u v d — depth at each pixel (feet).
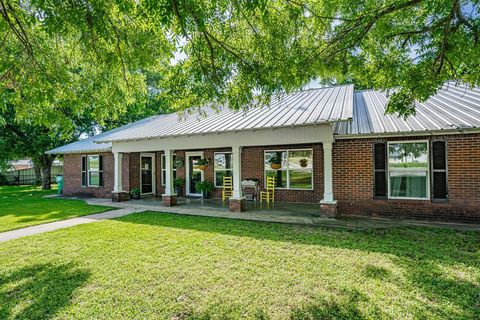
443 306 10.65
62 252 17.52
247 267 14.70
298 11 13.56
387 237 20.04
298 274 13.73
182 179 46.09
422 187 26.66
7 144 60.49
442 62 15.89
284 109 32.48
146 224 25.22
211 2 11.41
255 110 34.27
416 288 12.09
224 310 10.66
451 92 34.83
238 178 31.09
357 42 15.62
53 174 91.97
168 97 17.37
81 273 14.23
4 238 21.02
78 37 16.70
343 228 22.99
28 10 13.57
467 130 23.24
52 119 18.56
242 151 41.27
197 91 16.56
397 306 10.68
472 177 24.40
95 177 49.37
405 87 17.92
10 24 13.39
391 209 27.43
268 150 39.37
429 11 14.61
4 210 34.12
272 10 13.83
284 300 11.30
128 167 44.80
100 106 20.81
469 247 17.53
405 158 27.20
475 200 24.31
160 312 10.62
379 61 17.81
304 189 37.04
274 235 20.92
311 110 29.60
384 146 27.86
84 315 10.46
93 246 18.66
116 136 39.01
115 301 11.44
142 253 17.10
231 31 14.62
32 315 10.52
